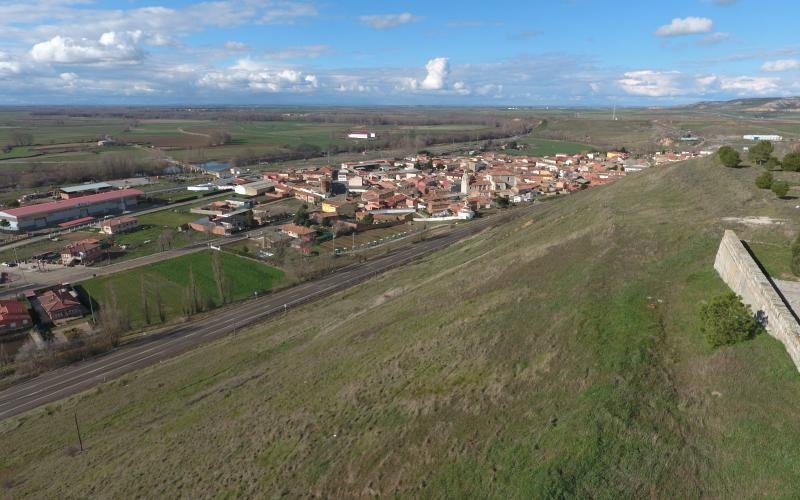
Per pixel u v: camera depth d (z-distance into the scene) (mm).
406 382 43281
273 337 78688
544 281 55250
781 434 27203
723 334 34688
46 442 58875
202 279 121188
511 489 27781
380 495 31094
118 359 84625
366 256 133375
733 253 42969
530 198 194500
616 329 40219
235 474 37969
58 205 182250
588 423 30312
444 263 98938
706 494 25062
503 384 38125
